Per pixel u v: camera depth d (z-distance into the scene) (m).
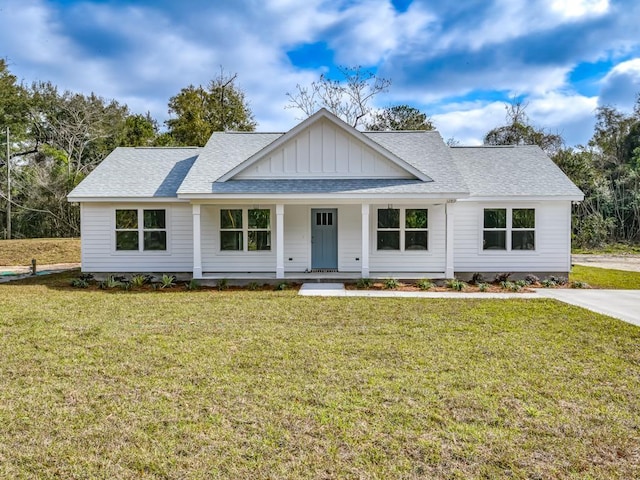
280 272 13.09
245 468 3.25
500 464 3.32
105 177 14.86
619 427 3.95
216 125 34.38
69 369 5.41
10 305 9.65
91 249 14.20
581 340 6.88
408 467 3.27
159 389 4.77
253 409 4.27
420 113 36.28
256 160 13.68
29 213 33.22
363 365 5.60
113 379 5.08
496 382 5.03
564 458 3.42
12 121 35.19
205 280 13.10
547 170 15.14
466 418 4.10
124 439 3.68
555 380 5.12
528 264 14.14
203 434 3.76
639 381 5.11
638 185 33.12
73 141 36.78
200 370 5.38
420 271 14.30
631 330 7.53
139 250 14.27
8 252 23.02
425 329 7.56
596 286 13.31
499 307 9.56
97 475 3.16
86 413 4.18
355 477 3.14
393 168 13.72
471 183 14.38
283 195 12.62
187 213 14.27
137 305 9.74
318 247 14.67
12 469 3.23
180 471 3.21
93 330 7.38
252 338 6.91
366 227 12.95
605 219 32.22
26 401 4.45
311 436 3.74
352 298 10.73
